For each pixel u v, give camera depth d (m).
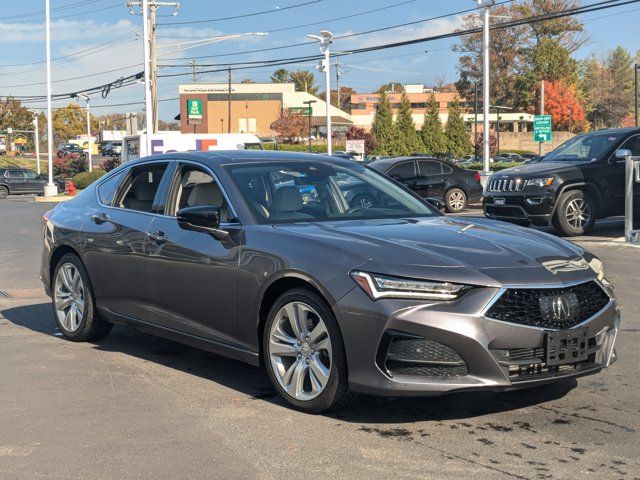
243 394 5.02
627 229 11.98
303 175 5.61
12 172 42.94
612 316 4.52
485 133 25.45
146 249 5.63
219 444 4.09
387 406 4.69
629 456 3.86
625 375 5.34
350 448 4.00
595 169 13.12
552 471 3.67
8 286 10.24
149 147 33.03
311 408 4.49
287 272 4.52
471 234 4.73
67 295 6.66
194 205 5.49
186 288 5.28
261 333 4.82
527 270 4.21
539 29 96.19
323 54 32.00
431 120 69.56
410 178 20.84
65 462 3.88
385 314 4.06
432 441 4.09
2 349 6.35
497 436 4.16
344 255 4.34
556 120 91.31
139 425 4.41
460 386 3.99
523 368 4.13
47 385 5.26
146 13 32.69
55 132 115.19
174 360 5.97
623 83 117.25
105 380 5.39
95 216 6.31
